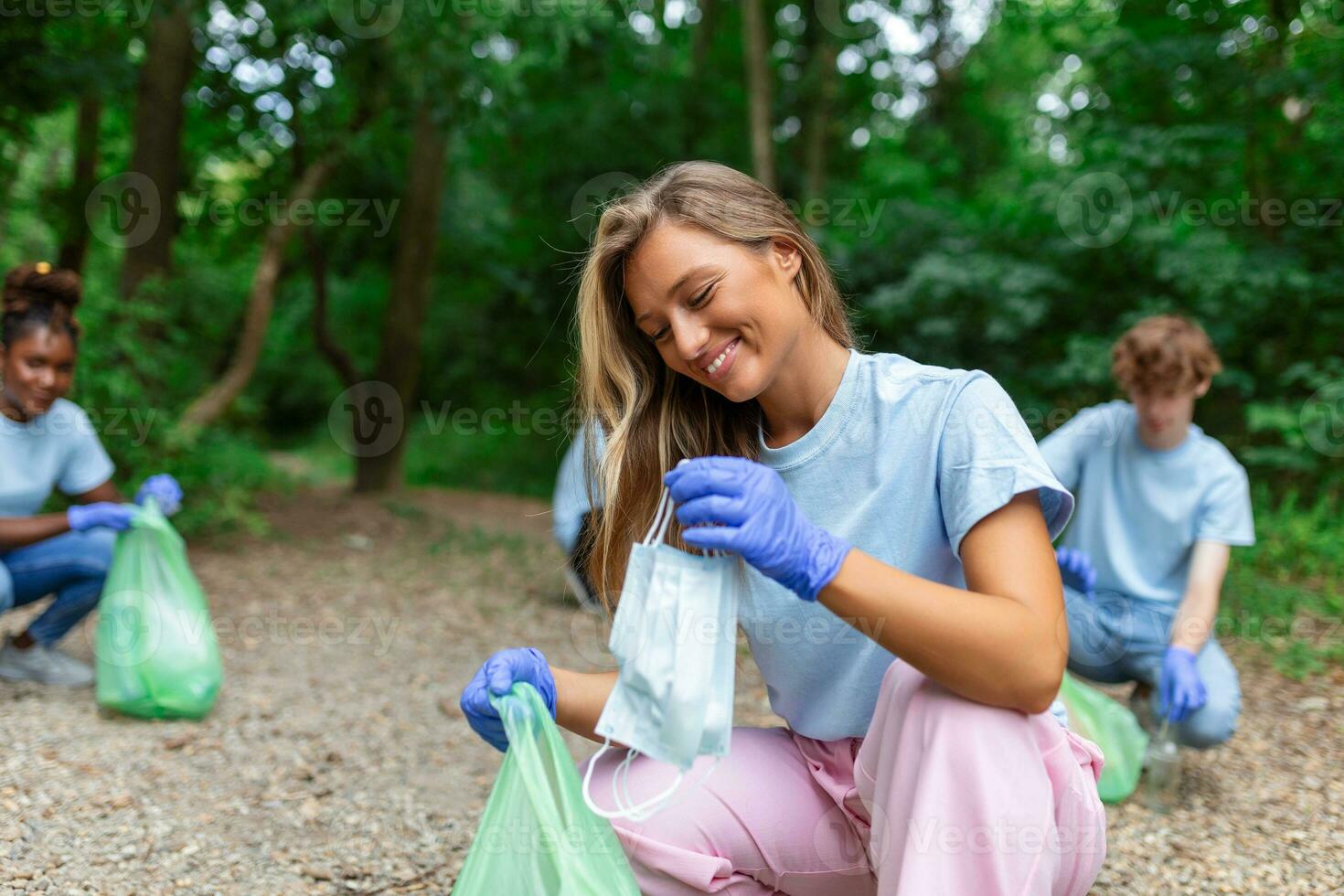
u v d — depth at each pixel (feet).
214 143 26.78
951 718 4.83
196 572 19.07
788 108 42.70
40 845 7.85
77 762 9.63
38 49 20.02
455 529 26.35
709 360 5.08
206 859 7.96
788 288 5.23
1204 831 8.95
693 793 5.58
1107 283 27.96
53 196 24.82
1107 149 24.85
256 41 23.03
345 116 25.75
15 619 14.88
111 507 11.17
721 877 5.57
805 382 5.47
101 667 10.96
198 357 38.83
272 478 33.12
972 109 45.27
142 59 23.97
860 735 5.71
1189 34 24.34
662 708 4.80
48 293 11.16
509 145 40.01
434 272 42.06
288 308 53.21
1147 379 9.93
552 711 5.91
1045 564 4.81
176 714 11.04
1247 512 10.10
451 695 13.00
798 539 4.56
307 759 10.39
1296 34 23.95
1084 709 9.55
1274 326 24.82
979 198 37.65
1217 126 23.71
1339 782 10.12
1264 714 12.27
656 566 4.93
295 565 20.35
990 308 28.99
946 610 4.51
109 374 19.21
